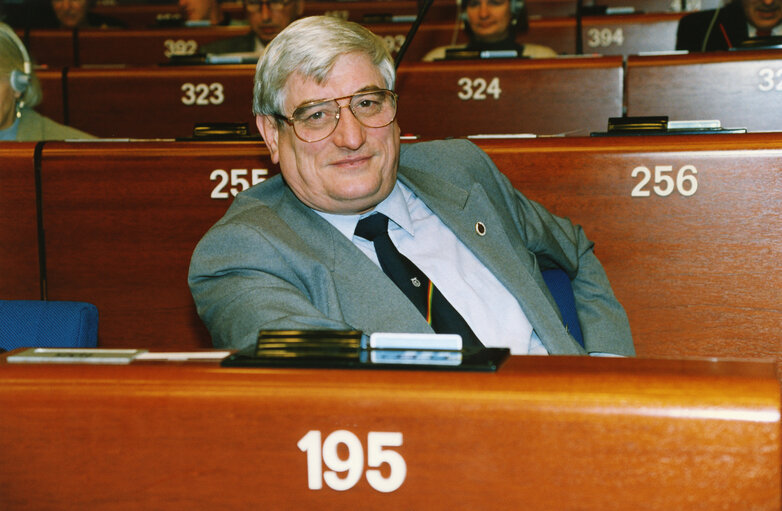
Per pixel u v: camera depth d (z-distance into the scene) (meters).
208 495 0.66
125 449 0.67
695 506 0.60
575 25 5.43
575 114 3.15
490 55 3.36
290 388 0.65
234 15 7.21
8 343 1.23
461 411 0.62
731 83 2.89
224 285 1.20
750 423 0.59
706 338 1.76
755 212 1.71
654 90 2.98
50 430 0.67
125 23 7.12
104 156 1.87
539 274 1.45
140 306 1.90
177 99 3.52
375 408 0.64
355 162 1.28
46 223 1.89
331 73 1.25
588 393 0.61
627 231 1.77
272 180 1.42
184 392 0.66
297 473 0.65
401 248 1.37
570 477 0.62
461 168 1.53
